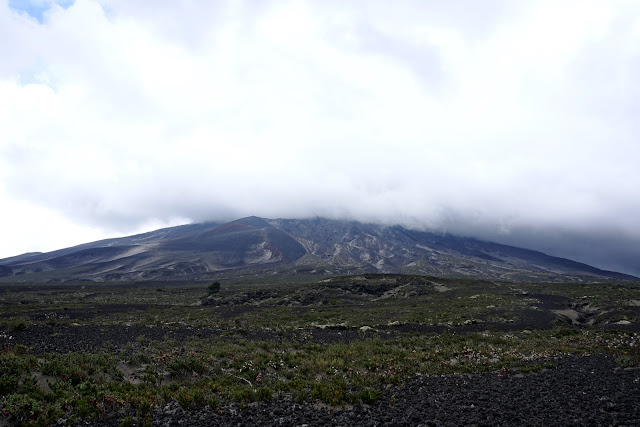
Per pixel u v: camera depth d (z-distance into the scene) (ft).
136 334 105.40
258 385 58.65
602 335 111.14
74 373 54.80
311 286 363.35
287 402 49.57
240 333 118.21
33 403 41.45
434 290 345.31
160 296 371.97
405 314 182.39
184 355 78.07
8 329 104.53
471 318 157.69
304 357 82.84
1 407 40.32
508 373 66.74
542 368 70.49
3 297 348.59
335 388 54.60
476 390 54.85
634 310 171.63
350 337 116.57
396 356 81.76
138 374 62.80
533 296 259.60
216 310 221.46
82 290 437.58
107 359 67.62
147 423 39.68
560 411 44.04
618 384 55.72
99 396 46.50
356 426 40.24
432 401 49.42
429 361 78.13
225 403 48.55
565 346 95.35
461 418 42.32
